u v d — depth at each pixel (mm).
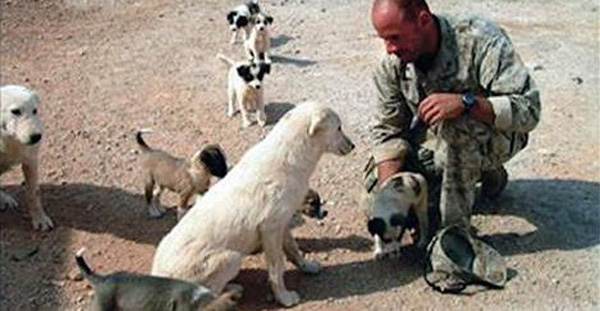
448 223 5102
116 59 7422
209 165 5316
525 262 5148
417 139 5293
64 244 5309
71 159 6047
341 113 6602
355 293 4977
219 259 4703
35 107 5344
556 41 7633
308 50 7625
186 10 8430
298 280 5066
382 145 5285
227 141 6281
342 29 8039
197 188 5340
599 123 6434
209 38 7836
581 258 5180
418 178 5059
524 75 4875
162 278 4523
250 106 6461
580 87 6898
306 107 4961
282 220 4824
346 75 7160
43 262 5188
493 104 4840
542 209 5547
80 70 7223
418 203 5086
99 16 8250
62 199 5672
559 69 7156
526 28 7906
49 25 8039
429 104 4844
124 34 7883
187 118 6547
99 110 6629
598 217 5488
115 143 6227
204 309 4395
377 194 5082
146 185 5473
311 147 4906
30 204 5398
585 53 7422
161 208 5562
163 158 5406
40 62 7352
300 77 7133
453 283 4969
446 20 4930
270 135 4957
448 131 4969
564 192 5699
